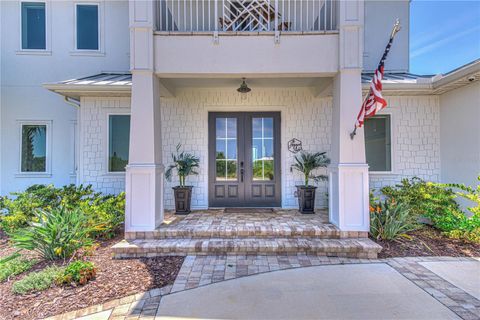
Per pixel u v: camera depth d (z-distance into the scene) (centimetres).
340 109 503
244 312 304
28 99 808
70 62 817
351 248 455
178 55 508
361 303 320
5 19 806
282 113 712
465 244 507
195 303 323
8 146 803
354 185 500
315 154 670
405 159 682
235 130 723
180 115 712
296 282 373
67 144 811
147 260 447
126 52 826
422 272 402
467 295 336
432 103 676
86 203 555
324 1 570
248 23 612
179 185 702
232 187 723
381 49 812
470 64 504
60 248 428
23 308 316
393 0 810
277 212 659
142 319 293
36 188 676
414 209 571
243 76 527
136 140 503
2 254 493
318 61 508
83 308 315
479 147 554
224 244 470
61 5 816
